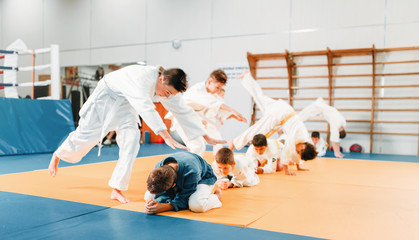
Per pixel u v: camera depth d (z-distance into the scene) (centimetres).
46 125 572
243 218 181
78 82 1026
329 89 717
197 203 192
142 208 203
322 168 412
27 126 550
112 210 198
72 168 386
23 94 1109
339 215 192
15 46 627
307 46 757
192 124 246
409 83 678
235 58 828
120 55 968
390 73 687
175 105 244
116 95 231
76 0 1022
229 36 834
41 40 1077
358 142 716
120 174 223
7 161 452
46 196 235
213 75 352
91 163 437
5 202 216
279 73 786
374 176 352
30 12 1092
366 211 203
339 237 154
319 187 281
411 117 676
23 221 174
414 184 304
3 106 532
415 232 163
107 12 981
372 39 704
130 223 171
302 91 763
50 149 563
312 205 216
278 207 209
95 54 1000
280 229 164
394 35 687
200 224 170
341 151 708
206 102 348
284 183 299
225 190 265
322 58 745
